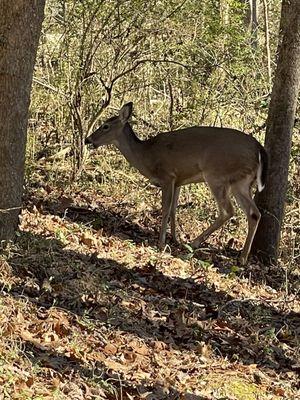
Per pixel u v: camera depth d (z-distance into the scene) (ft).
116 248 30.68
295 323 27.66
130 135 34.94
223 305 27.48
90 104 39.99
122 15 39.45
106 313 23.94
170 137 34.32
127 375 20.84
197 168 33.76
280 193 33.96
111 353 21.81
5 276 23.72
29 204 33.60
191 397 20.51
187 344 23.88
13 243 25.43
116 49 40.27
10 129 24.81
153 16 40.55
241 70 42.98
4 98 24.64
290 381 23.30
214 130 33.68
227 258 33.71
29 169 36.96
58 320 22.16
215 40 42.47
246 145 33.17
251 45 47.80
